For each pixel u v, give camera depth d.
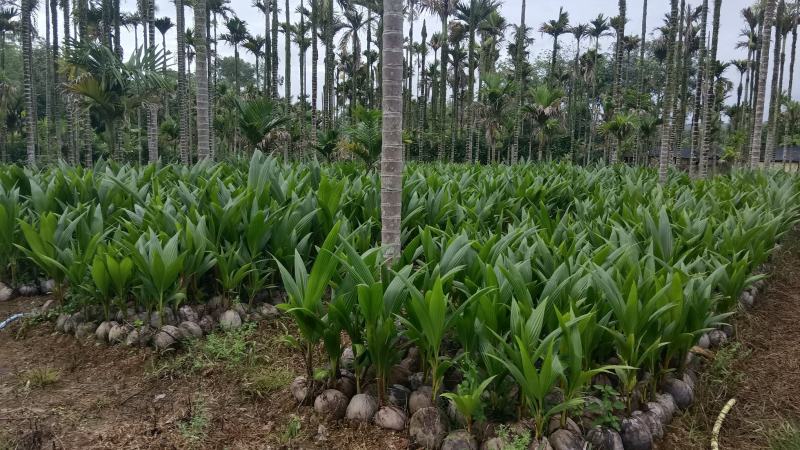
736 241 4.94
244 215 4.58
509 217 6.07
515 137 27.28
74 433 3.00
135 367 3.72
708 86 20.03
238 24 34.41
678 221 5.40
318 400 3.14
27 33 14.91
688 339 3.37
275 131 15.67
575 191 7.83
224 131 28.00
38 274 5.40
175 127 27.19
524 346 2.62
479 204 5.81
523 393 2.81
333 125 30.92
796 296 5.63
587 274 3.16
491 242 3.66
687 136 46.28
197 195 5.16
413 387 3.30
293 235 4.41
